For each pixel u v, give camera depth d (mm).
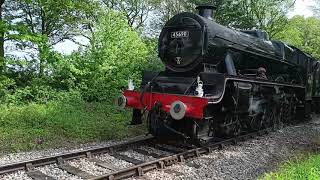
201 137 8367
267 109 11461
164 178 6117
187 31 8906
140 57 15625
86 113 12086
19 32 12344
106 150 7723
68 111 11883
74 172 6230
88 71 14328
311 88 16234
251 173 6680
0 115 10117
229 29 9992
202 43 8648
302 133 11531
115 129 10016
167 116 8172
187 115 7648
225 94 8773
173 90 8562
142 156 7605
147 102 8500
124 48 15266
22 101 12867
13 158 7168
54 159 6758
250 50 10586
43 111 11094
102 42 14711
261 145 9141
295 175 6152
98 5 15375
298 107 15219
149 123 8773
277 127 12148
